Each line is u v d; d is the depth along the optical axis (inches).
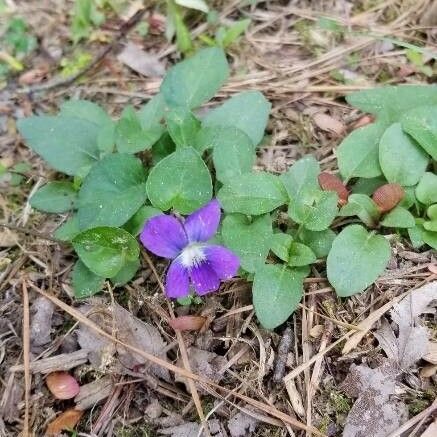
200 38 5.9
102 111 5.2
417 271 4.2
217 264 3.8
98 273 4.1
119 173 4.5
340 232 4.2
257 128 4.8
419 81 5.4
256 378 4.0
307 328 4.1
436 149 4.4
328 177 4.4
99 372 4.1
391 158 4.5
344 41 5.8
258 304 4.0
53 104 5.7
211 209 3.8
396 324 4.0
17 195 5.1
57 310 4.4
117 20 6.2
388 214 4.3
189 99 5.0
